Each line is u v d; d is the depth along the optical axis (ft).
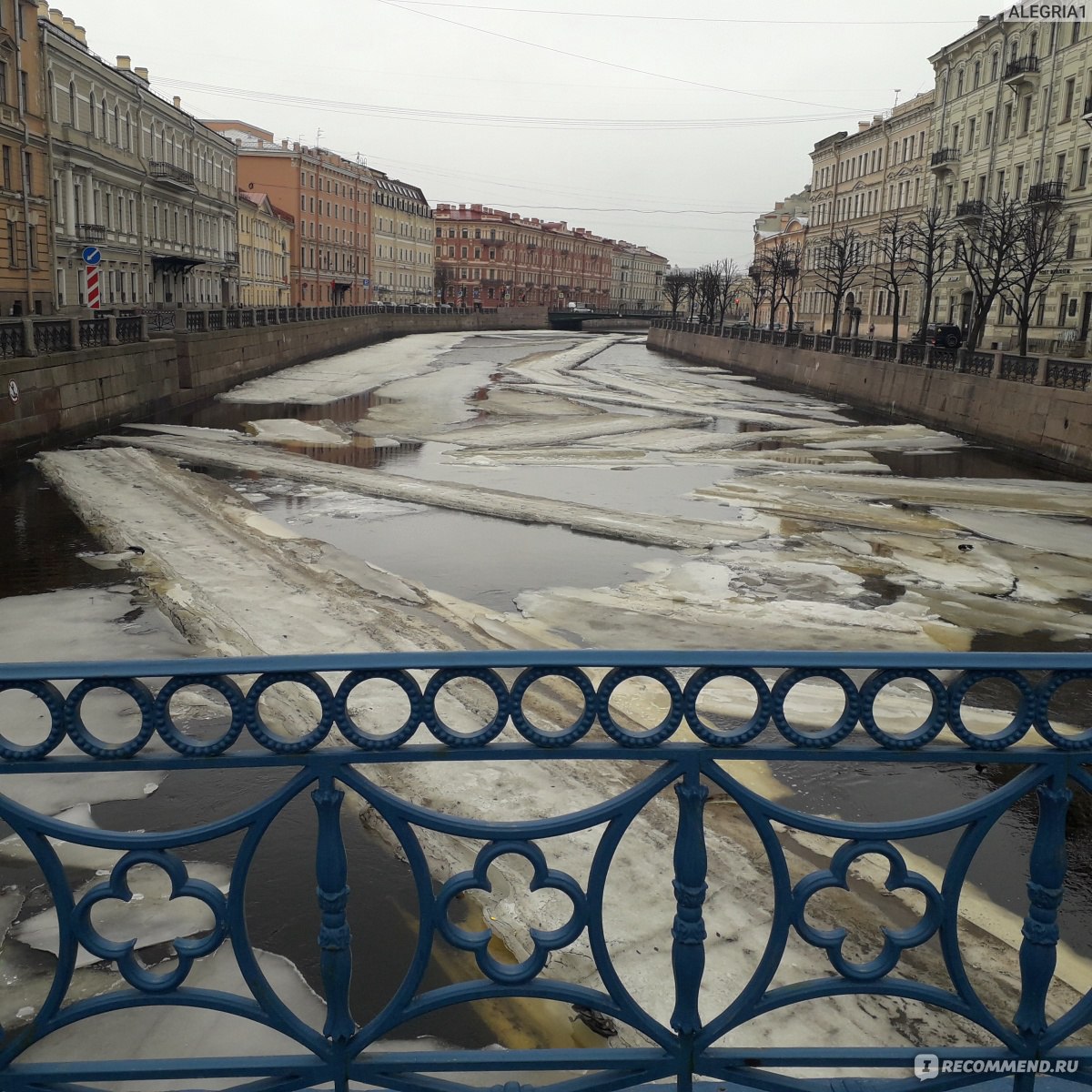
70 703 6.91
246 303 259.39
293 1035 7.47
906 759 7.36
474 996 7.55
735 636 33.91
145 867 17.49
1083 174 142.20
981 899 17.57
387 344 236.43
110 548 43.45
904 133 222.89
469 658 7.17
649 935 15.14
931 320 197.77
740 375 191.52
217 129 320.70
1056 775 7.43
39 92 139.44
